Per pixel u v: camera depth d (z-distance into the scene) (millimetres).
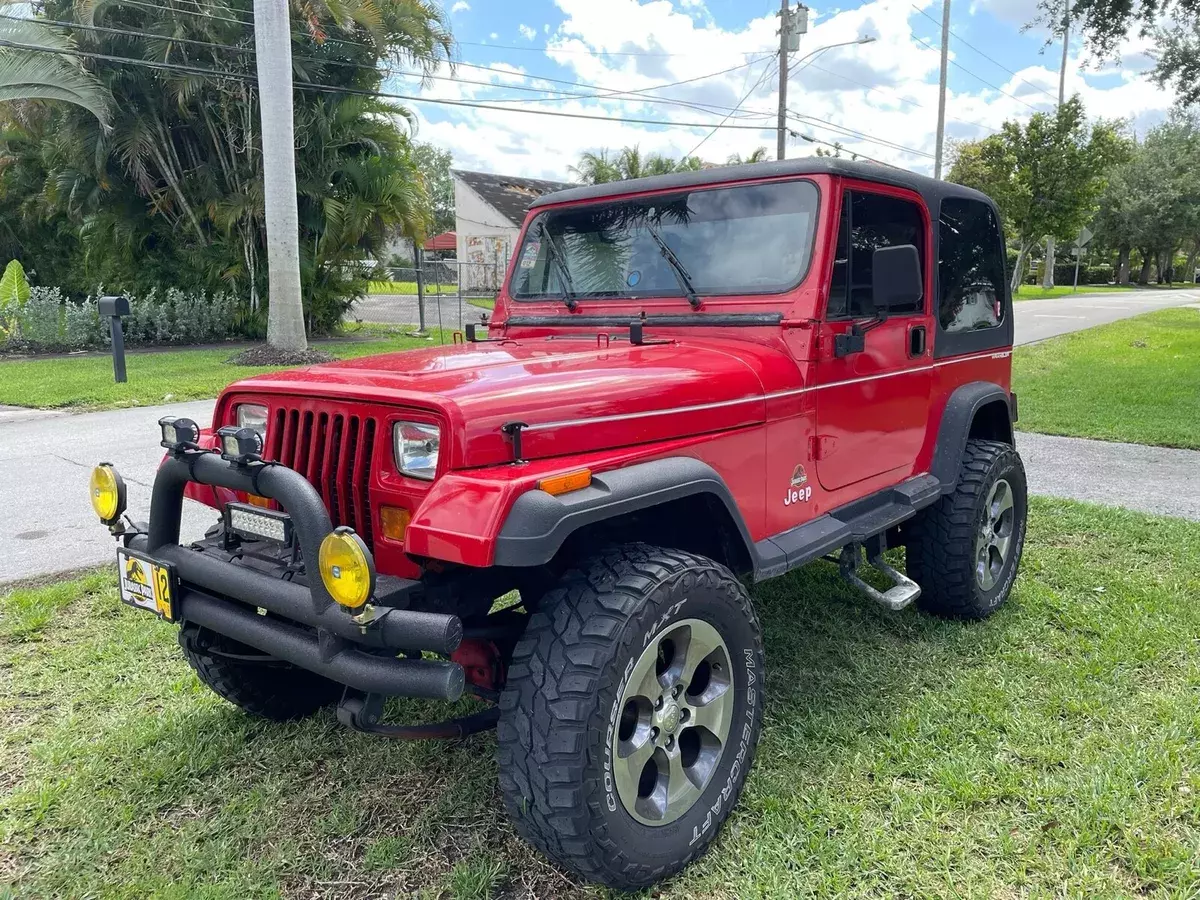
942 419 3834
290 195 13312
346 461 2318
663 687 2268
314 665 2094
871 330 3268
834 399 3109
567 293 3580
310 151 16844
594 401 2332
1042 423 8781
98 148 15680
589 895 2262
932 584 3826
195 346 16625
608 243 3494
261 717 3145
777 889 2238
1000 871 2299
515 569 2471
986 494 3781
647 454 2375
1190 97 15133
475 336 3648
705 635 2354
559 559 2537
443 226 58719
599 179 30609
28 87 13523
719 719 2439
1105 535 5051
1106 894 2188
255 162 16781
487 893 2252
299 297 13727
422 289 19312
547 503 1959
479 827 2539
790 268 3000
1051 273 48750
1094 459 7328
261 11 12531
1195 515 5578
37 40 13430
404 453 2197
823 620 3957
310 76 16766
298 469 2443
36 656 3701
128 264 18078
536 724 2031
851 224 3100
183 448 2350
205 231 17891
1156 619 3836
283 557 2324
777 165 3111
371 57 16906
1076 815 2475
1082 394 10445
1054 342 17109
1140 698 3146
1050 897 2195
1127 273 59594
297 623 2283
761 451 2807
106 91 14695
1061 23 13578
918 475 3729
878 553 3596
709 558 2553
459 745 2982
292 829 2547
